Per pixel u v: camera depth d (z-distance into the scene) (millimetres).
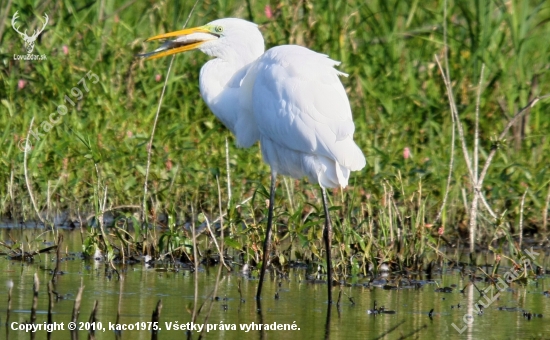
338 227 11086
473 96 15945
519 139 15297
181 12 17422
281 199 12602
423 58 17109
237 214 12070
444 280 10695
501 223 11359
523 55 15930
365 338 8055
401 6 17938
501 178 13398
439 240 11734
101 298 9180
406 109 15734
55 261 10938
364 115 15297
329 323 8555
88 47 16281
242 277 10523
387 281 10523
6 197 13219
